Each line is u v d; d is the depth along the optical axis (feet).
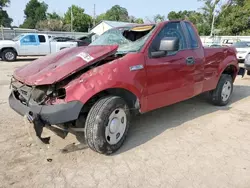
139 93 10.42
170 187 8.04
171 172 8.88
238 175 8.71
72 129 9.96
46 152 10.14
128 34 12.98
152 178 8.52
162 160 9.67
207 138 11.71
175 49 10.43
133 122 13.75
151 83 10.92
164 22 12.25
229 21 124.77
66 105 8.45
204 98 18.93
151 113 15.30
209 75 14.84
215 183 8.26
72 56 10.07
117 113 9.91
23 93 9.70
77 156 9.87
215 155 10.08
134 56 10.32
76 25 197.88
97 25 128.98
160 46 10.61
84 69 9.23
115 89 9.93
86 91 8.68
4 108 15.74
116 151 10.26
